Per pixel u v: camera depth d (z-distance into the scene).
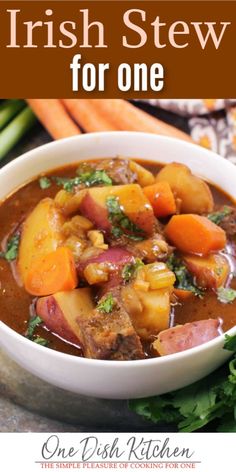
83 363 0.52
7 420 0.58
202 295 0.57
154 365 0.53
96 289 0.56
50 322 0.55
